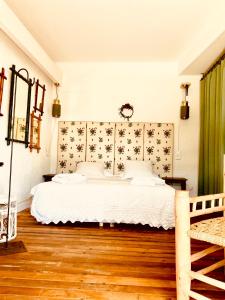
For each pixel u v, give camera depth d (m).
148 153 4.88
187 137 4.88
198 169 4.77
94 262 2.10
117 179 4.16
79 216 3.15
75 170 4.95
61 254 2.26
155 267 2.04
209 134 4.19
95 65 5.07
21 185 3.82
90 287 1.69
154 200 3.13
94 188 3.19
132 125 4.93
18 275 1.84
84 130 4.98
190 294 1.36
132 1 3.07
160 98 4.95
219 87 3.80
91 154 4.95
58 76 4.86
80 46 4.35
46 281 1.76
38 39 4.11
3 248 2.35
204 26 3.62
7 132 3.32
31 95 4.07
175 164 4.87
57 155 5.00
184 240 1.38
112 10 3.27
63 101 5.06
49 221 3.16
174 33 3.83
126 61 4.98
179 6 3.16
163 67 4.98
